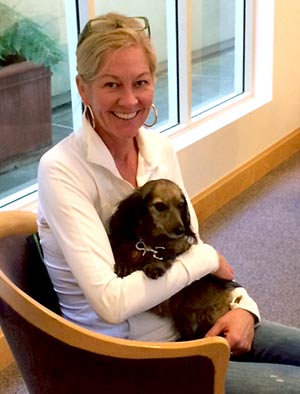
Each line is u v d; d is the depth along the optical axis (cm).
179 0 336
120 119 141
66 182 136
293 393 132
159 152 157
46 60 285
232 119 376
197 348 112
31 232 152
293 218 353
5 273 129
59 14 280
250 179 397
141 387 115
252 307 155
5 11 266
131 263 141
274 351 152
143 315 144
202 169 352
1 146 285
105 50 135
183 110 354
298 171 417
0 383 230
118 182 145
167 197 147
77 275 133
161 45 344
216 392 117
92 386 116
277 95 417
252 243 328
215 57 389
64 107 295
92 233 134
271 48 400
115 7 307
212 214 362
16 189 282
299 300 278
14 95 281
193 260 144
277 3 394
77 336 111
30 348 118
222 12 385
